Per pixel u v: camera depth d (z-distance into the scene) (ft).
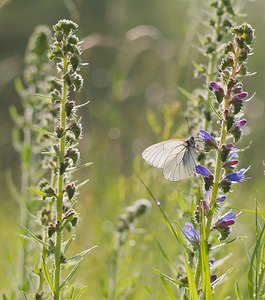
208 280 22.39
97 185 46.06
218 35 32.24
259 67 65.51
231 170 23.39
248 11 54.03
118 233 36.32
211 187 23.91
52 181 25.50
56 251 22.91
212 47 31.96
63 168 22.82
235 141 23.00
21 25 103.81
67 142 23.15
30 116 36.86
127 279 34.63
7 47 102.73
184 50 47.55
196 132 30.86
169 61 57.00
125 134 58.59
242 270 32.65
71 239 23.17
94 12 86.53
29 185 35.73
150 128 58.54
